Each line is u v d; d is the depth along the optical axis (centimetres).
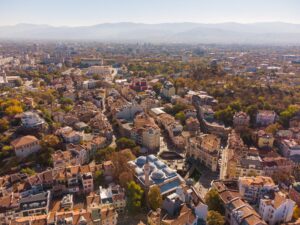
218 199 18312
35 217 16062
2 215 17088
